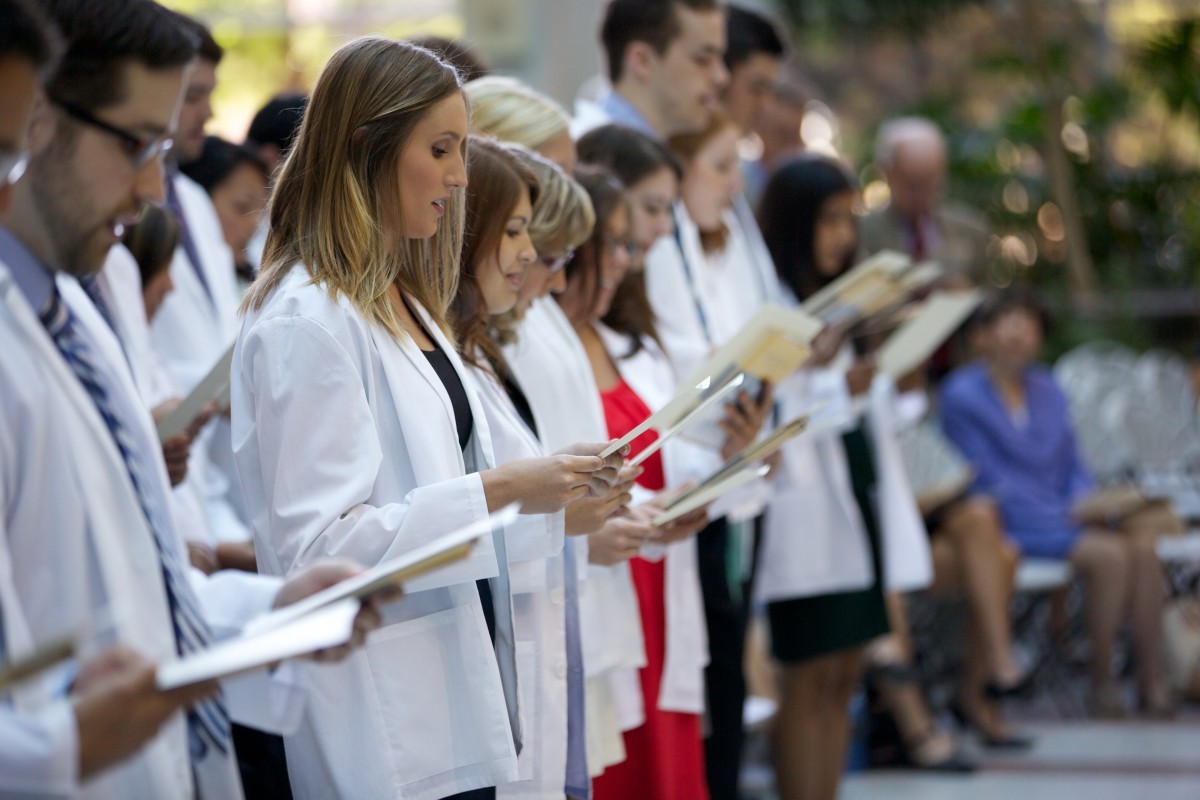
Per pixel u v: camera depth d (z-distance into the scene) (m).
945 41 23.67
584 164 7.10
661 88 8.22
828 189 9.38
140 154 3.80
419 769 4.62
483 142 5.66
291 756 4.71
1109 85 19.98
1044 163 19.25
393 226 4.86
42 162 3.72
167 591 3.94
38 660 2.90
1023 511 13.65
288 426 4.52
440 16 18.58
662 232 7.21
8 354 3.62
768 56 9.60
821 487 8.99
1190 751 11.92
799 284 9.44
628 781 6.79
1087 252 19.42
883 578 9.33
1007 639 12.28
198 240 7.38
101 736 3.14
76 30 3.65
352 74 4.80
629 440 5.09
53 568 3.65
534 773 5.29
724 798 7.78
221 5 18.77
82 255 3.85
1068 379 15.49
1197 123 19.58
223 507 6.93
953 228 14.47
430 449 4.73
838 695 9.35
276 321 4.61
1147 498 13.38
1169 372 15.30
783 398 8.67
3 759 3.04
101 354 4.07
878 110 25.45
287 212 4.89
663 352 7.46
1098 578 13.24
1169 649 13.58
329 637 3.20
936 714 13.02
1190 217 19.50
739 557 8.74
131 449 3.93
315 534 4.44
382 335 4.78
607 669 6.26
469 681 4.73
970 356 14.71
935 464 12.54
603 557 5.91
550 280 6.11
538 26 16.84
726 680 7.80
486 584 5.00
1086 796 10.63
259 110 7.96
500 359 5.82
